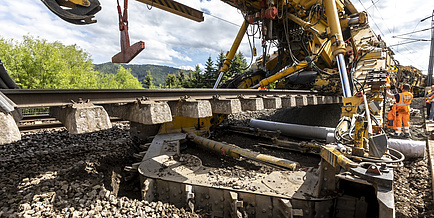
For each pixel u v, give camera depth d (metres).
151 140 5.14
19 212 2.49
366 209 2.97
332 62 8.52
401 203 3.33
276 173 3.70
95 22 3.07
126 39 3.72
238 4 6.63
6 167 3.62
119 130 6.72
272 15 6.27
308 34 7.48
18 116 2.04
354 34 8.62
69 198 2.91
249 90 4.99
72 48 32.44
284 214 2.89
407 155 4.72
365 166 2.45
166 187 3.47
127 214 2.76
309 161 4.89
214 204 3.27
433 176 3.64
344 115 3.68
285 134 6.82
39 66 20.66
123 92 2.75
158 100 3.07
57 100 2.25
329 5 5.38
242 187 3.23
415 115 10.59
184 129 5.38
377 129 3.94
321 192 3.04
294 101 5.30
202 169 3.83
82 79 28.02
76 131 2.02
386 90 6.38
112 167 4.09
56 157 4.24
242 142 6.13
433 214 2.98
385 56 7.17
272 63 10.37
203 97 3.81
